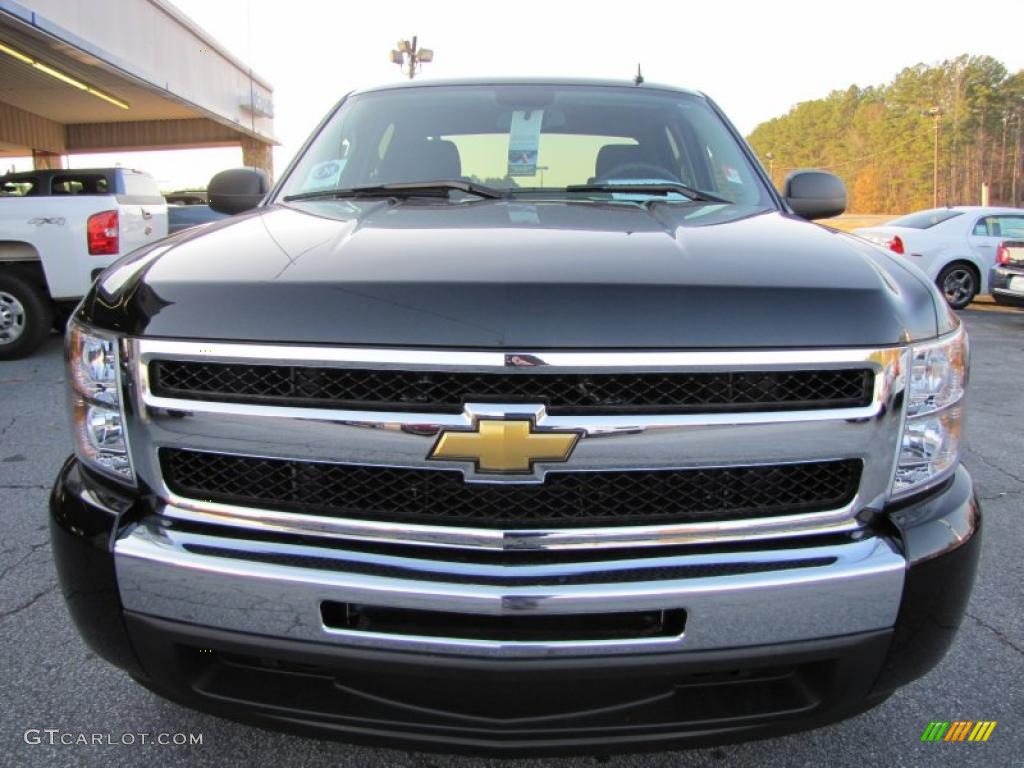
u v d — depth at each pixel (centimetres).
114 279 174
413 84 315
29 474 416
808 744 215
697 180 271
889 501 158
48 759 204
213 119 2325
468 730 153
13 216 709
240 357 147
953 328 167
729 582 147
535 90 307
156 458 157
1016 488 416
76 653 252
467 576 147
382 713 156
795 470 153
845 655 154
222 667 166
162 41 1858
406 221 199
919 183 10006
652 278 151
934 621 159
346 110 309
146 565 155
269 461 153
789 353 146
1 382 637
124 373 157
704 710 157
